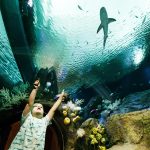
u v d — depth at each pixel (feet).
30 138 7.40
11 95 9.45
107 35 13.48
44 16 13.61
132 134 8.62
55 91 12.24
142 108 11.85
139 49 13.53
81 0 13.66
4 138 8.53
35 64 13.26
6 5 13.71
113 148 8.50
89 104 12.58
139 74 13.65
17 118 8.64
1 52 13.19
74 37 13.58
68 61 13.35
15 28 13.67
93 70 13.39
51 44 13.46
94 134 8.95
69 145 8.69
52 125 8.66
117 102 12.25
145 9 13.41
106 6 13.60
